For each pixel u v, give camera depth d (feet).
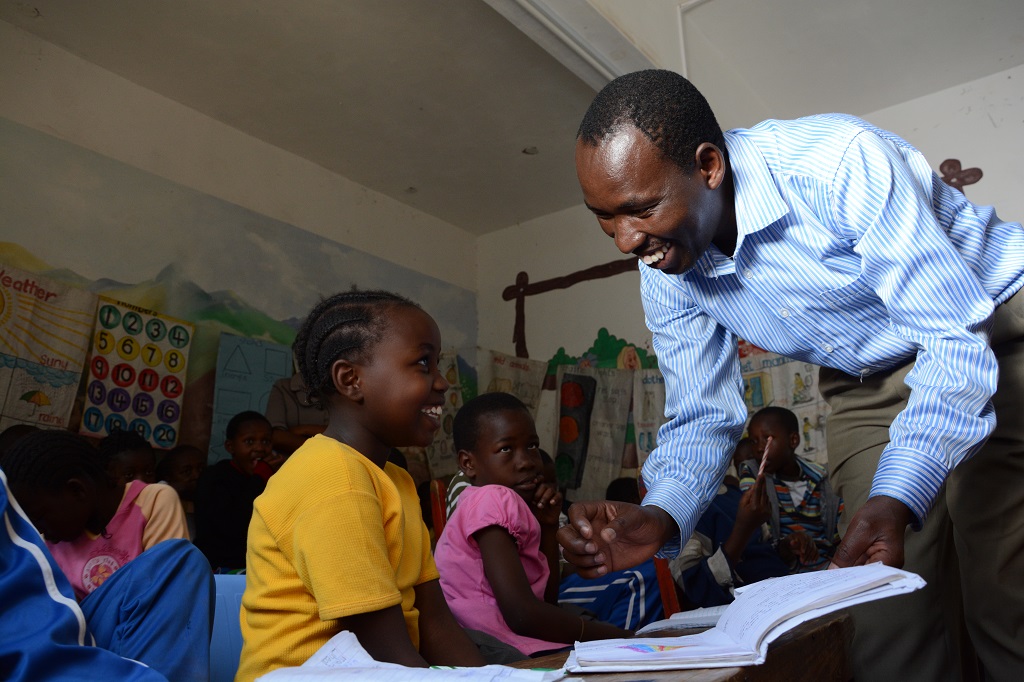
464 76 15.25
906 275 4.26
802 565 10.23
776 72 16.15
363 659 2.85
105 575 6.48
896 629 5.15
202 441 14.62
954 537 5.09
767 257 4.89
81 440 6.21
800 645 2.92
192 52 14.25
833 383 5.60
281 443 15.46
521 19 11.14
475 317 21.58
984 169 16.08
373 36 14.02
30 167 13.21
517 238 21.53
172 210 15.16
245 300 16.02
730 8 14.11
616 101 4.26
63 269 13.33
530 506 7.16
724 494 10.44
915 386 4.19
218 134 16.30
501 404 7.32
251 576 3.84
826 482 11.62
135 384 13.82
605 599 7.91
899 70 16.14
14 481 5.76
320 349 4.34
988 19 14.61
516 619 5.58
